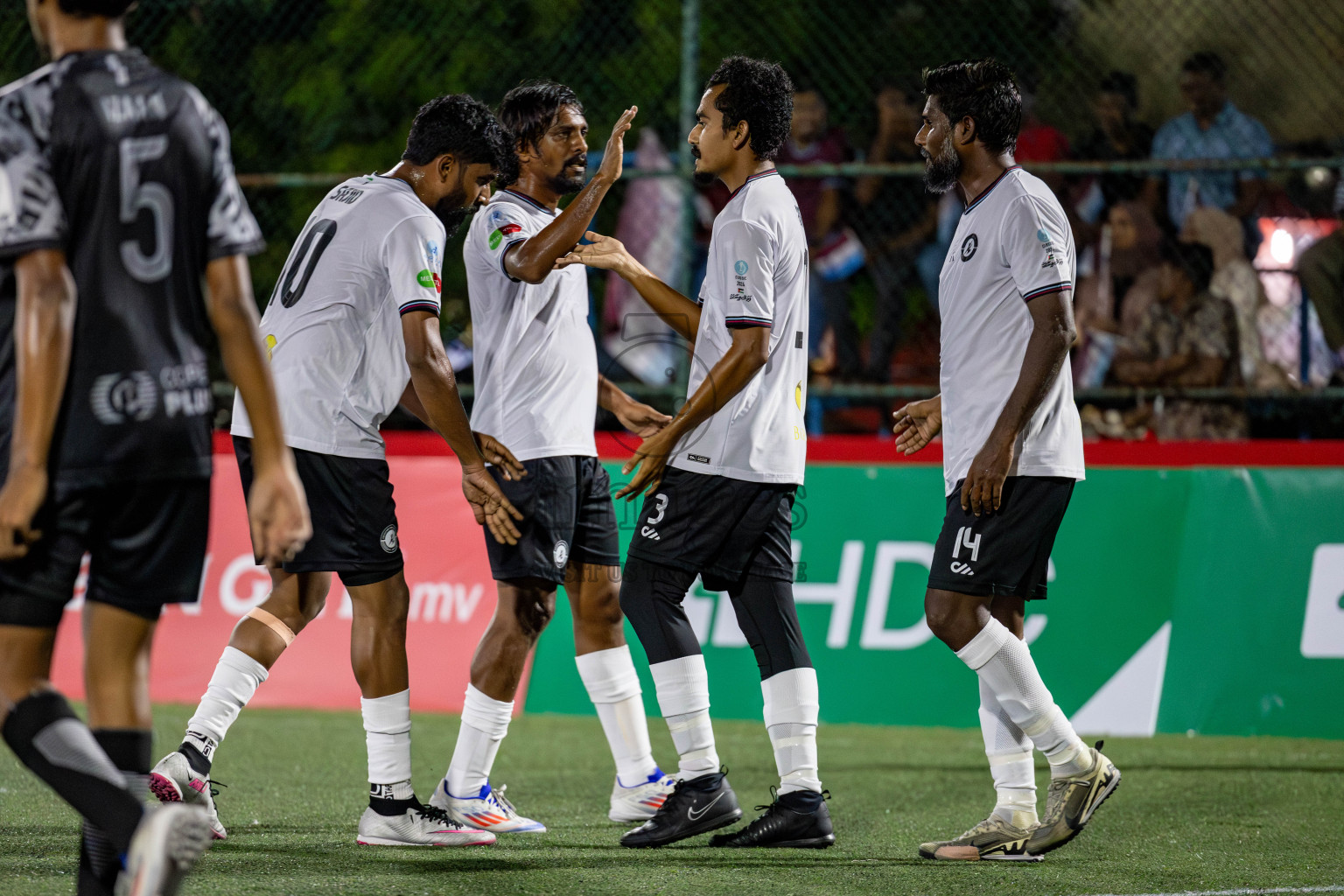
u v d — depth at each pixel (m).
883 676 20.31
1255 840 12.66
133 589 7.74
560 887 10.25
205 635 22.19
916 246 25.42
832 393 23.00
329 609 22.14
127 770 7.77
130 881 6.59
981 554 11.54
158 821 6.67
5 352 7.50
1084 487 20.33
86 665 7.85
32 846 11.34
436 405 12.04
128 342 7.45
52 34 7.76
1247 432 22.84
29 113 7.30
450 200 12.85
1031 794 11.91
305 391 11.85
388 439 22.61
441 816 12.15
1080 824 11.66
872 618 20.53
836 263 25.17
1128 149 24.92
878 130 26.19
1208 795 15.23
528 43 28.78
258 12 28.61
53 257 7.14
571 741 19.31
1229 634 19.52
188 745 12.22
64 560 7.48
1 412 7.50
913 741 19.55
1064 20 26.22
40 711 7.34
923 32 26.53
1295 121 26.25
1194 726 19.38
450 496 22.17
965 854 11.69
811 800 12.15
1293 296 23.91
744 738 19.52
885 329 25.25
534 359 13.12
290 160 29.14
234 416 12.80
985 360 11.75
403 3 29.19
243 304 7.70
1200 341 23.48
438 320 12.11
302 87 29.05
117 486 7.52
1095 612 19.91
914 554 20.55
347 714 21.34
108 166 7.39
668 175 22.89
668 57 27.97
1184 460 20.19
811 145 25.92
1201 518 19.94
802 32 26.94
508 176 13.70
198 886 10.02
